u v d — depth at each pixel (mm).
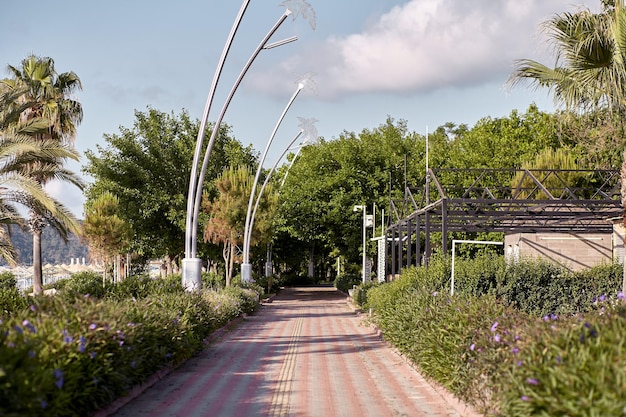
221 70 19781
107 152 44250
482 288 17859
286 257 62344
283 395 10000
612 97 12141
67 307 9328
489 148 42281
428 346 11086
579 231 27062
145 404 9180
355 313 30766
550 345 6227
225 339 18781
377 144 52188
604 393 5109
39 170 20641
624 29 10922
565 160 33219
